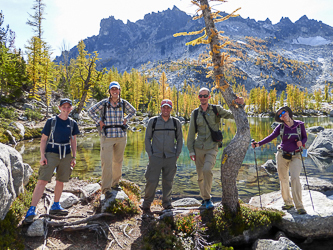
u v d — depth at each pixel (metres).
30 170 5.71
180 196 7.21
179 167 11.48
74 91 52.44
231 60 4.47
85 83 38.72
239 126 4.41
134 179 9.20
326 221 4.03
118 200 4.41
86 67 38.81
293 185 4.34
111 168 4.64
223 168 4.39
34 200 3.72
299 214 4.29
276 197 6.14
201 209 4.57
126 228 3.90
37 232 3.43
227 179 4.34
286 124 4.55
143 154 14.66
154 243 3.48
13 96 34.81
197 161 4.71
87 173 9.66
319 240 4.08
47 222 3.66
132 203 4.55
